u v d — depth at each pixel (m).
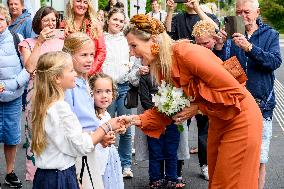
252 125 4.31
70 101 4.54
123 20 7.02
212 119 4.45
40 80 4.14
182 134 6.42
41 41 5.75
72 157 4.22
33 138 4.15
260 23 5.74
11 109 6.45
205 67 4.13
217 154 4.47
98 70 6.29
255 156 4.35
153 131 4.73
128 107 6.37
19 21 8.57
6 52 6.27
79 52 4.64
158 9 11.40
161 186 6.40
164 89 4.43
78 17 6.50
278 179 6.92
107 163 5.20
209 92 4.19
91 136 4.24
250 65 5.61
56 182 4.15
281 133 9.58
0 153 8.03
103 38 6.42
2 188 6.50
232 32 5.53
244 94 4.16
